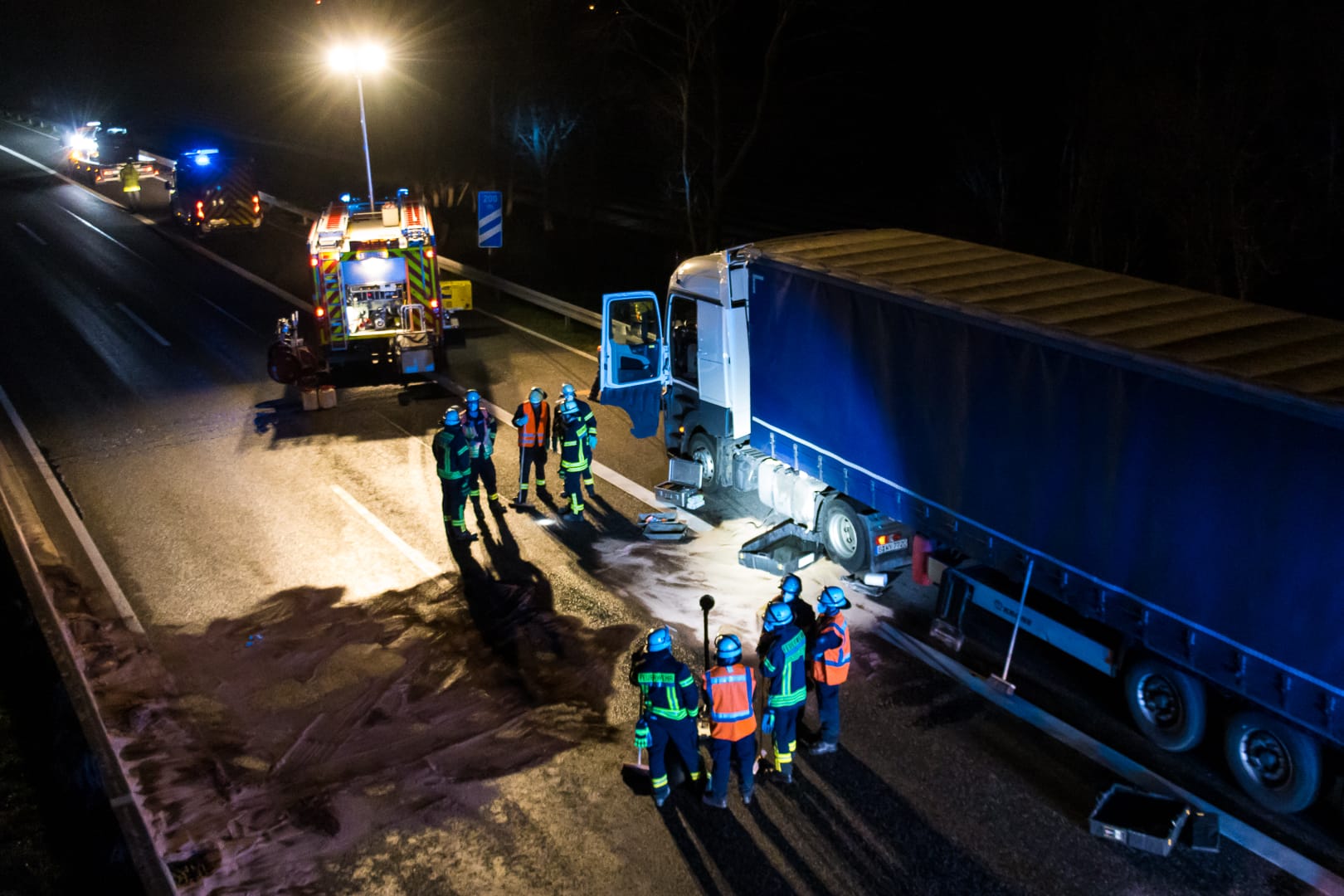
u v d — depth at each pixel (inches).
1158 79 719.1
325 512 518.3
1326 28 656.4
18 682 395.9
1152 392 295.0
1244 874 278.1
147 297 965.2
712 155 1224.8
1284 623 272.4
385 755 335.6
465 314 905.5
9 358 791.1
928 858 285.1
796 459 448.5
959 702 354.6
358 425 641.6
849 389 409.7
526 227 1278.3
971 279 386.9
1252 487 273.9
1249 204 673.6
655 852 289.7
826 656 316.8
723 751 299.0
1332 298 678.5
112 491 550.0
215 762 335.0
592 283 1032.8
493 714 354.9
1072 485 324.2
